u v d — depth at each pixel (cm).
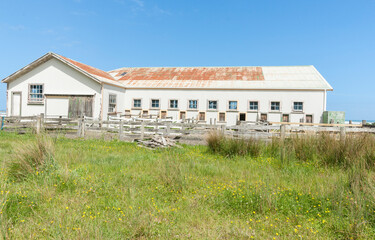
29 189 470
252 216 405
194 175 625
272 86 2148
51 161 579
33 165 560
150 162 751
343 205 417
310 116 2077
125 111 2395
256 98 2170
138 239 322
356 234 334
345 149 738
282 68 2667
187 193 497
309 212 415
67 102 2039
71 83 2047
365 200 413
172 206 432
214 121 2200
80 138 1269
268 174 633
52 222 345
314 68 2566
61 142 1109
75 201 432
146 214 383
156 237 329
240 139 934
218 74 2572
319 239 334
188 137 1191
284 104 2120
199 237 333
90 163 721
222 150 924
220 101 2236
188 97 2295
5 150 838
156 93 2350
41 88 2114
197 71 2728
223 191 500
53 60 2081
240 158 843
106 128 1289
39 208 395
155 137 1131
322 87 2055
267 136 1076
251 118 2175
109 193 479
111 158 801
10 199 405
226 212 418
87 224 332
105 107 2038
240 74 2525
